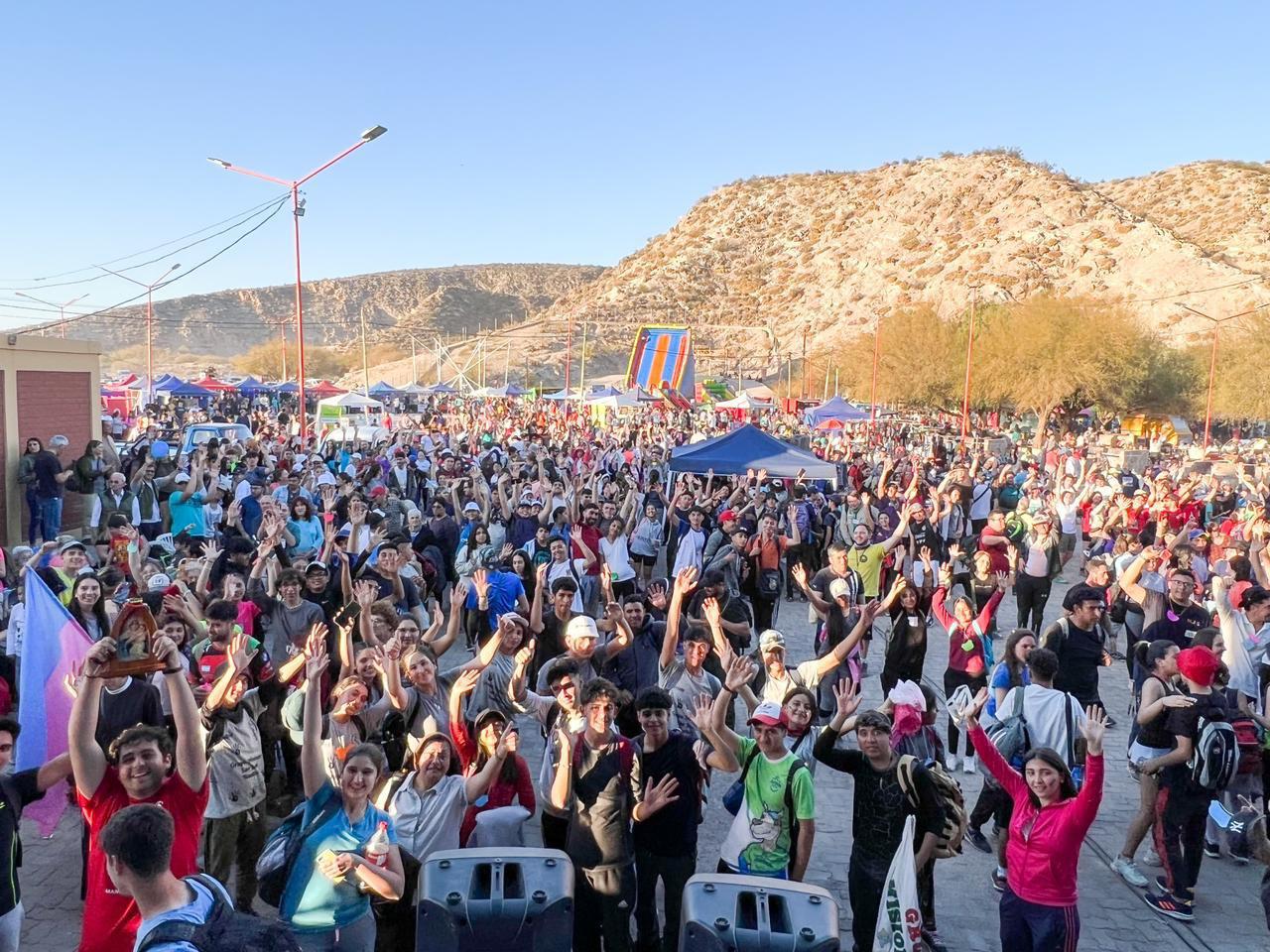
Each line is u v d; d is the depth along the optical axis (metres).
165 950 2.80
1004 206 129.62
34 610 5.99
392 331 194.50
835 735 5.16
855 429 50.06
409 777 5.08
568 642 6.59
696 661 6.55
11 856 4.20
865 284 129.62
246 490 14.40
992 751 5.00
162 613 6.56
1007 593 16.38
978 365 55.41
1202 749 6.05
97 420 20.28
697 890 4.02
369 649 6.12
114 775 4.04
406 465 19.77
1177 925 6.14
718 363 118.12
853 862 5.13
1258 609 7.99
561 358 123.06
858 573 11.09
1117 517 15.23
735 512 13.85
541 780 5.19
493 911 3.89
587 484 17.84
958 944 5.86
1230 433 61.53
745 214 167.75
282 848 4.32
